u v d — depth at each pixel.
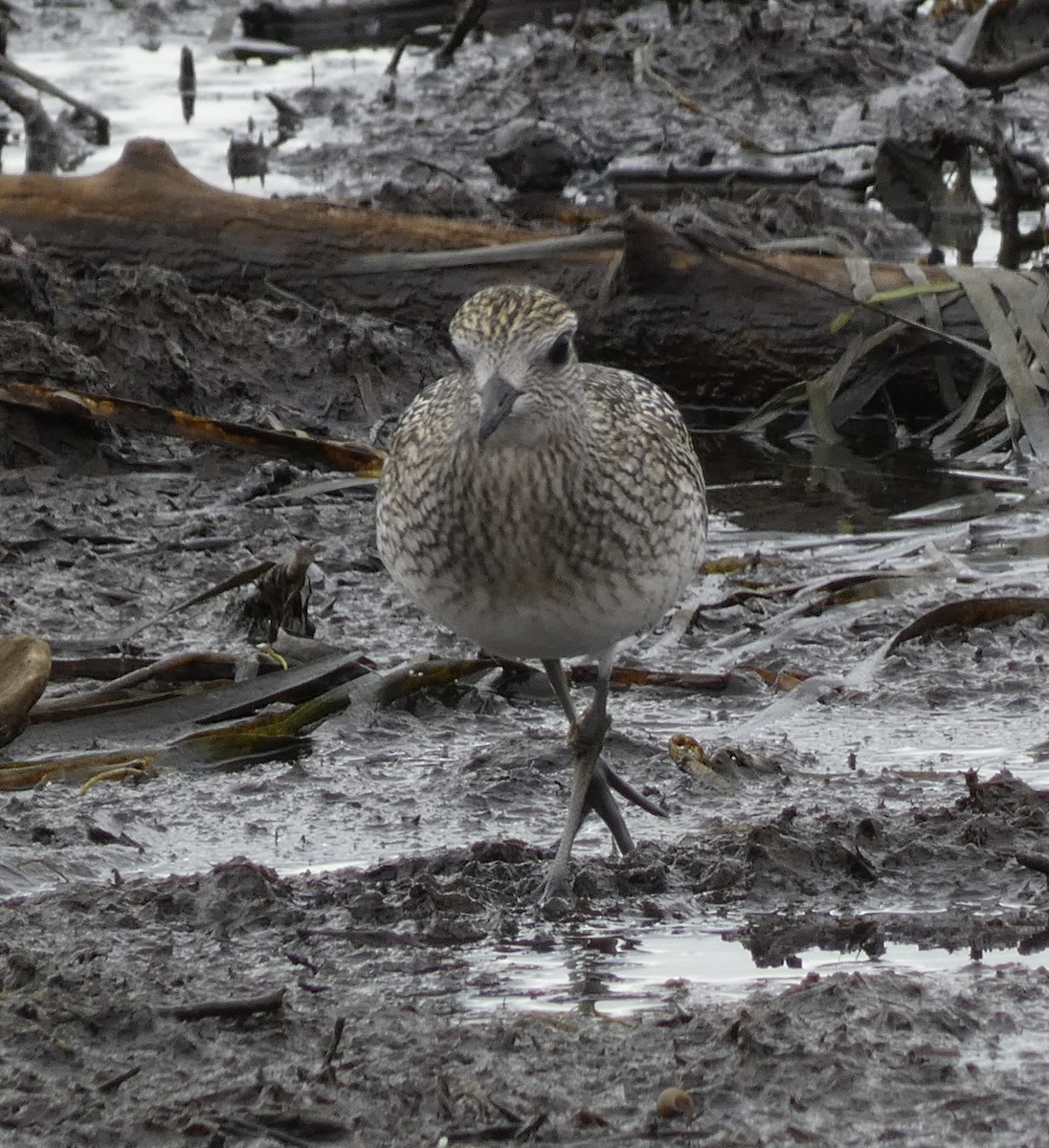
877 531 14.31
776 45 24.81
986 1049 7.18
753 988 7.75
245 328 16.62
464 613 8.76
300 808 9.77
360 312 17.19
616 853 9.16
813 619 12.42
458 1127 6.68
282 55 27.47
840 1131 6.65
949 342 16.14
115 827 9.47
